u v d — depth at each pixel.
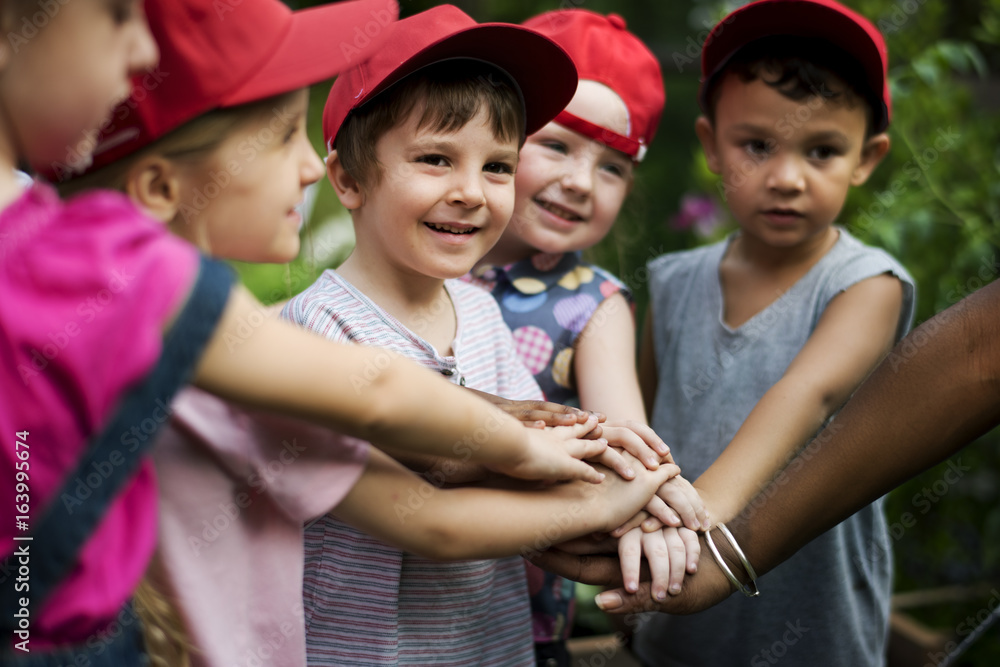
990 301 1.09
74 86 0.70
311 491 0.91
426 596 1.12
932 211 2.50
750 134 1.44
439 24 1.15
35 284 0.67
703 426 1.55
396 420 0.83
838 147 1.42
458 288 1.34
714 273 1.63
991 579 2.44
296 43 0.92
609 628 2.30
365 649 1.09
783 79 1.38
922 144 2.53
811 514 1.16
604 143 1.46
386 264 1.19
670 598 1.16
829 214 1.44
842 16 1.36
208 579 0.92
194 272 0.70
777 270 1.53
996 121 2.67
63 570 0.69
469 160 1.13
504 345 1.33
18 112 0.70
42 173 0.86
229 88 0.86
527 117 1.30
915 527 2.59
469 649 1.16
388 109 1.12
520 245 1.54
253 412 0.90
